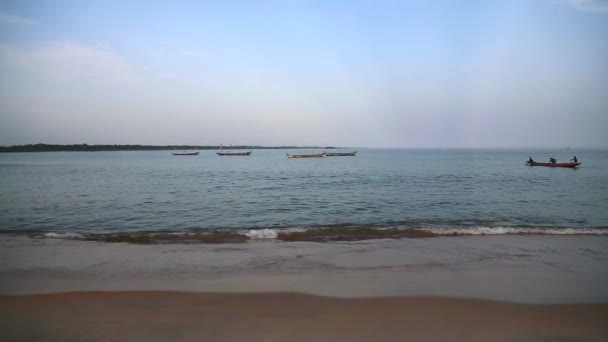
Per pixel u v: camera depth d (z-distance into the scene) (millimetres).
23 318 5680
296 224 15008
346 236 12109
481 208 18906
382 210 18453
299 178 39594
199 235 12117
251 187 30109
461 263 8844
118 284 7340
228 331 5242
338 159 103688
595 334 5273
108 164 76562
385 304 6285
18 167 63562
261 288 7066
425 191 26578
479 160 93688
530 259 9180
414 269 8359
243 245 10820
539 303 6359
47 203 20812
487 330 5359
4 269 8391
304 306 6176
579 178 37906
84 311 5934
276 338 5039
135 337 5051
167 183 33844
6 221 15766
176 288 7074
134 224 15172
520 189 27781
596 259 9188
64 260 9141
